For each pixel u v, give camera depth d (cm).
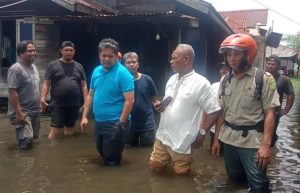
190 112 240
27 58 309
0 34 587
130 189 223
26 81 308
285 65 2484
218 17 618
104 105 263
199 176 246
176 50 242
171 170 258
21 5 576
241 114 206
